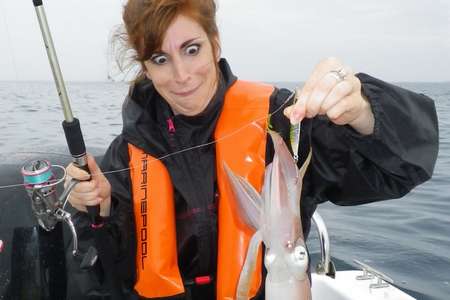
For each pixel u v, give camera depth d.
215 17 0.88
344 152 0.84
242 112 0.98
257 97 1.00
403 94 0.76
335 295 1.28
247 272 0.67
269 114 0.89
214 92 0.96
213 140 0.99
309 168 0.90
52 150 1.36
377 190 0.82
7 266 1.03
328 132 0.84
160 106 1.01
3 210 1.06
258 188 0.93
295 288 0.65
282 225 0.65
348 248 1.94
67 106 0.83
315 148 0.87
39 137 2.08
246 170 0.93
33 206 0.90
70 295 1.03
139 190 1.01
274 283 0.65
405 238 2.05
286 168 0.66
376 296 1.24
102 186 0.93
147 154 1.02
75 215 1.04
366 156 0.77
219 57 0.93
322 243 1.11
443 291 1.57
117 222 1.01
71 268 1.04
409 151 0.76
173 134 1.00
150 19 0.79
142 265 0.99
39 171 0.86
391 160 0.76
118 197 1.03
